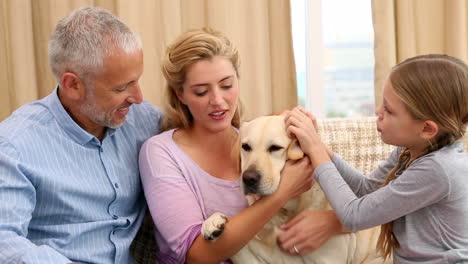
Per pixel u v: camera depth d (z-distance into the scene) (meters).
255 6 2.43
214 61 1.50
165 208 1.49
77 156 1.48
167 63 1.58
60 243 1.42
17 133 1.37
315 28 2.69
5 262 1.13
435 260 1.33
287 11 2.48
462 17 2.52
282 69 2.54
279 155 1.50
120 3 2.32
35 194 1.35
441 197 1.30
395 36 2.54
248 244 1.56
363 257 1.64
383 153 2.04
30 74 2.31
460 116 1.35
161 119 1.83
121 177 1.57
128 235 1.59
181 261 1.49
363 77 2.79
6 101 2.40
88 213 1.47
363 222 1.34
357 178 1.63
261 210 1.41
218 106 1.52
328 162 1.44
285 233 1.51
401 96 1.36
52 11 2.30
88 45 1.37
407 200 1.32
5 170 1.29
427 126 1.35
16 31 2.27
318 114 2.77
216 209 1.57
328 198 1.40
